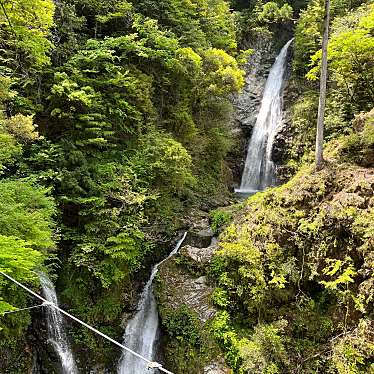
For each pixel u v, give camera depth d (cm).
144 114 1830
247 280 1259
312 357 1080
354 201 1167
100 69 1744
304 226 1229
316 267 1173
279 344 1095
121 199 1403
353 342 1018
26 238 972
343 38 1576
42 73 1581
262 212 1393
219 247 1452
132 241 1366
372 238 1066
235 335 1192
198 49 2216
